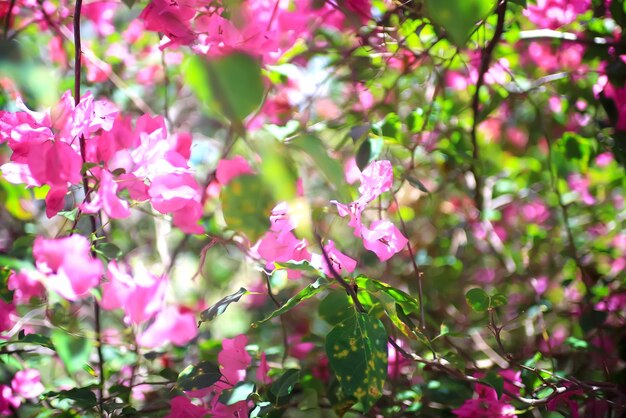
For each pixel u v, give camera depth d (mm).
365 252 1229
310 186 1167
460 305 1232
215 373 930
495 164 1306
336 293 909
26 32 1201
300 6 856
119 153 875
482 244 1299
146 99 1384
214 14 814
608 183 1249
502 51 1146
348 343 830
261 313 1312
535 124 1267
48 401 1037
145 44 1321
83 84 1197
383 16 1040
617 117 1061
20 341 928
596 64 1161
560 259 1256
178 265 1425
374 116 1158
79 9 863
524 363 995
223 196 757
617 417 977
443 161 1221
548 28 1128
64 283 831
